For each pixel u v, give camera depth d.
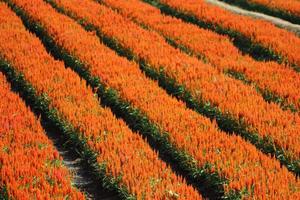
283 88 20.12
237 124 17.75
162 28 27.22
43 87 19.47
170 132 16.66
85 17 28.11
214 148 15.42
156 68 22.03
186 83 20.31
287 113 18.06
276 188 13.16
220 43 25.62
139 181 13.55
